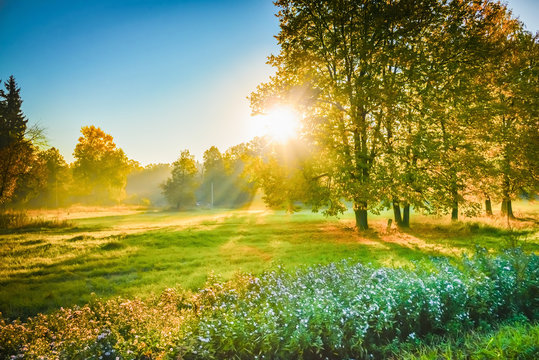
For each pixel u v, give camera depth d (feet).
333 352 14.62
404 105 57.21
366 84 56.54
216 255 44.34
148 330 15.29
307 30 65.51
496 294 18.35
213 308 18.30
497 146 65.31
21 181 119.96
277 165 61.31
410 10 57.72
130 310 19.63
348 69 64.34
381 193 53.93
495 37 73.87
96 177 261.44
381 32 58.03
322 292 18.28
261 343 13.92
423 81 56.95
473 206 58.39
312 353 14.53
